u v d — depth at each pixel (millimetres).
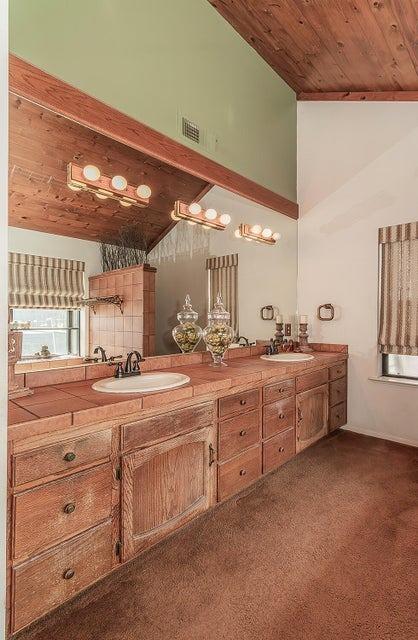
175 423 1841
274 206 3535
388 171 3328
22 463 1286
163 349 2576
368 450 3143
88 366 2104
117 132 2115
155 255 2521
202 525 2049
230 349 3162
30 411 1427
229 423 2193
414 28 2436
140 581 1624
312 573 1665
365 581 1611
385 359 3531
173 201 2611
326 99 3729
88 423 1462
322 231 3773
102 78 2041
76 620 1421
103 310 2189
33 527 1312
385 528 2008
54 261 1964
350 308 3584
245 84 3164
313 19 2672
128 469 1623
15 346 1672
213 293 2961
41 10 1779
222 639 1334
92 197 2135
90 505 1481
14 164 1795
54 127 1921
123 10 2154
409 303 3174
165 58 2420
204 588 1582
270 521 2084
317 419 3135
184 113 2562
